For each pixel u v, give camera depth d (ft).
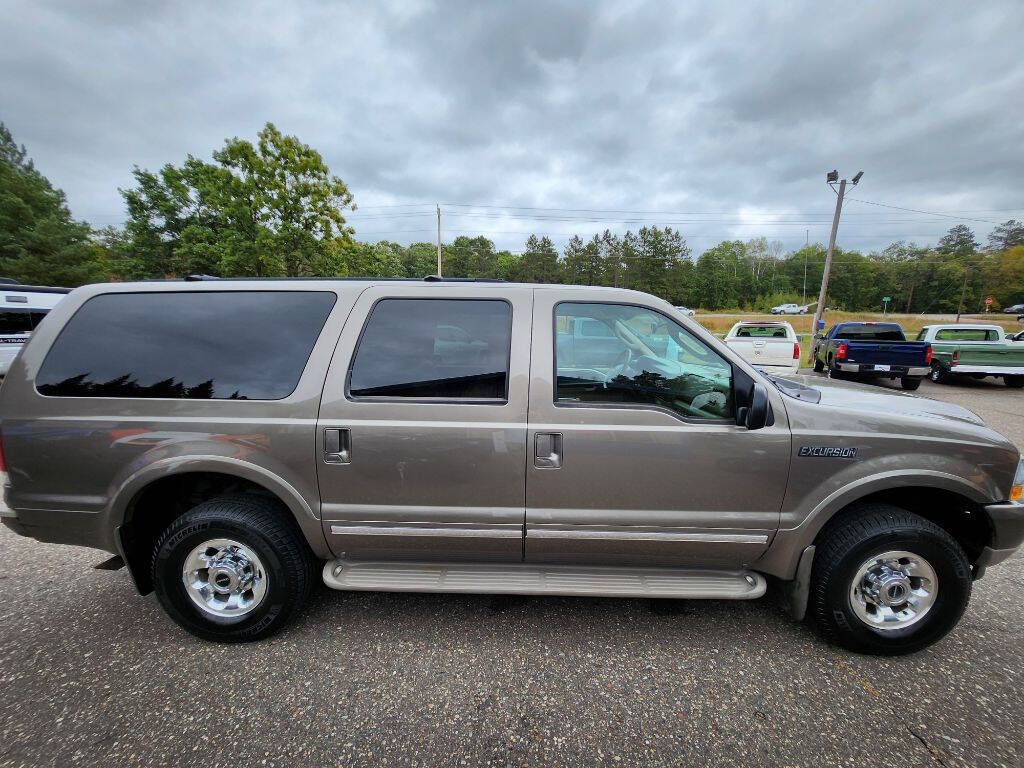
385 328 7.72
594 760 5.79
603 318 7.80
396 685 6.99
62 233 83.61
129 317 7.89
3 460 7.79
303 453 7.52
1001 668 7.41
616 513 7.58
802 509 7.46
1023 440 22.15
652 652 7.73
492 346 7.64
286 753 5.85
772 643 7.95
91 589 9.55
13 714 6.39
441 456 7.47
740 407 7.30
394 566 8.17
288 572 7.80
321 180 80.43
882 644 7.51
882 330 44.24
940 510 8.30
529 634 8.17
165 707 6.54
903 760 5.80
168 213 93.45
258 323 7.82
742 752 5.91
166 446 7.54
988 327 43.14
